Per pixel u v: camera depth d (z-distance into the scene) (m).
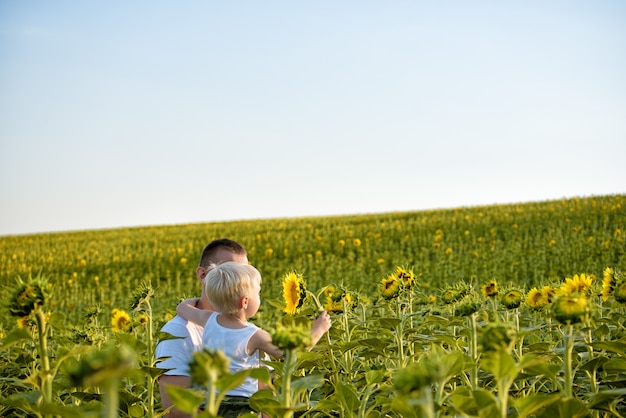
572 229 20.20
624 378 3.04
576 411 2.18
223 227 36.25
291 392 2.12
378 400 2.51
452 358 2.15
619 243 16.22
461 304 2.85
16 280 2.27
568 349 2.39
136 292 3.38
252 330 3.59
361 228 27.91
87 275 23.12
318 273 17.47
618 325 3.50
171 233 35.06
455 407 2.14
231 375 1.76
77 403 3.35
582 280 3.74
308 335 2.11
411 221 27.83
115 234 37.12
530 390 3.32
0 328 4.48
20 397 2.14
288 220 38.97
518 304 3.85
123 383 4.11
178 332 3.88
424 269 15.93
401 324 3.58
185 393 1.73
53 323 2.44
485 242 20.98
